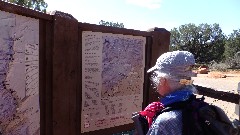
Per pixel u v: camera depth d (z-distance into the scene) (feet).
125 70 10.60
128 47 10.62
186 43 205.46
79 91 9.11
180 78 4.71
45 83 7.90
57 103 8.16
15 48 6.86
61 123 8.35
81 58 9.05
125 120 10.78
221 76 76.95
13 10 6.61
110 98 10.17
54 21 7.88
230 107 27.66
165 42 12.05
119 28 10.08
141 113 5.05
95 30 9.37
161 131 4.33
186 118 4.29
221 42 205.77
